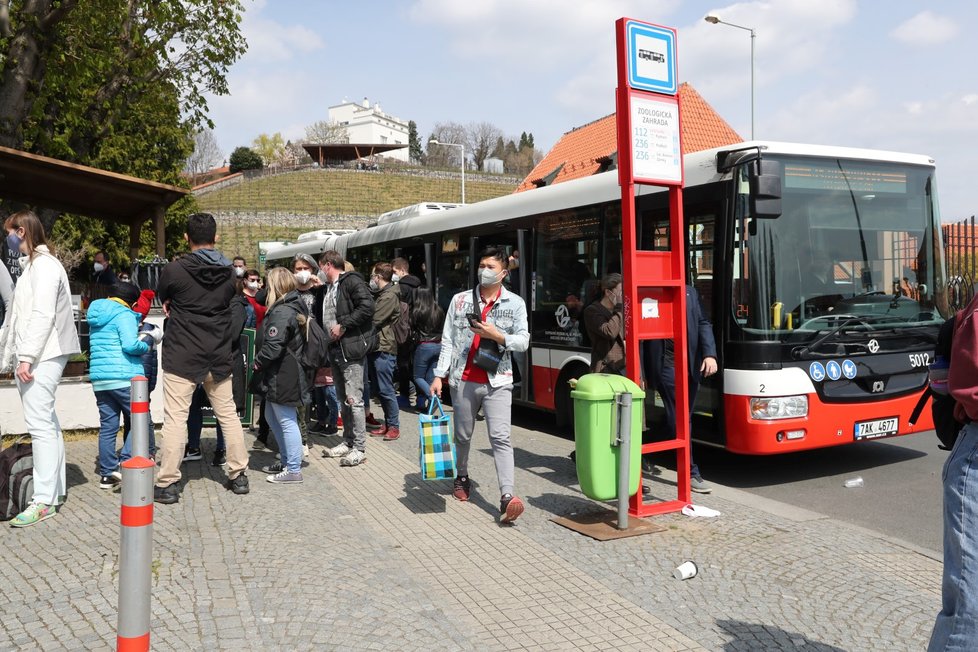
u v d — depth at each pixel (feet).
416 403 38.93
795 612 14.05
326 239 61.98
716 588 15.16
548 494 22.08
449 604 14.30
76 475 23.13
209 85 52.08
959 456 9.91
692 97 83.71
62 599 13.80
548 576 15.76
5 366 19.04
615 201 28.53
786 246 23.57
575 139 100.07
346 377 25.46
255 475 23.99
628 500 18.85
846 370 23.76
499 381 19.24
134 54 47.75
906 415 24.77
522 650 12.44
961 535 9.71
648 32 19.40
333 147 320.29
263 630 12.77
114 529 17.79
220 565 15.62
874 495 23.27
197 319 20.07
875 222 25.31
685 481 20.44
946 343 10.39
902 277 25.75
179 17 46.62
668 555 17.03
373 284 30.86
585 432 18.61
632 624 13.48
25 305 18.39
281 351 22.16
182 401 20.13
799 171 24.11
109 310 20.97
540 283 32.73
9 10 40.32
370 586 14.83
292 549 16.76
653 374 23.50
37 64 39.99
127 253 102.89
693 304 22.08
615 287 23.67
